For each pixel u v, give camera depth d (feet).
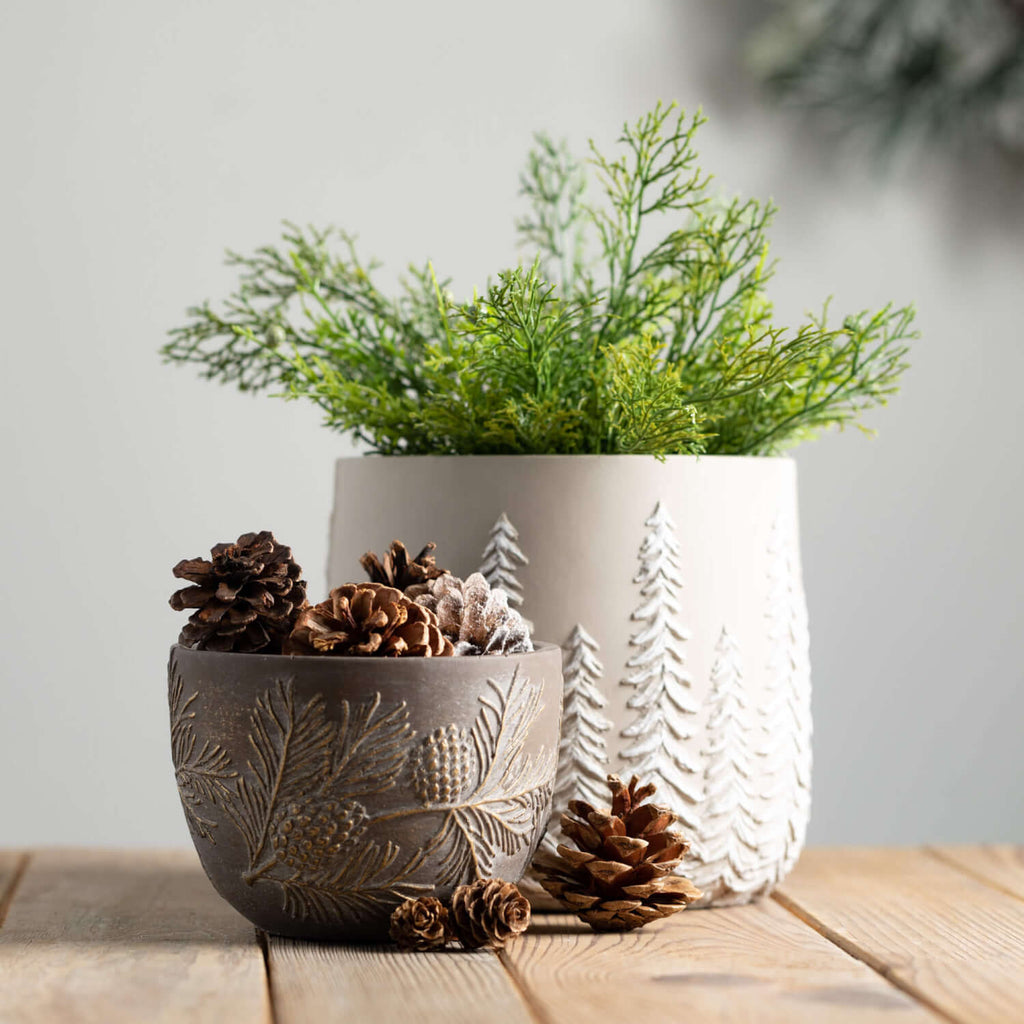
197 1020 2.68
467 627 2.96
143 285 5.38
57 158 5.32
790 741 3.21
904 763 5.92
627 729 3.10
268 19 5.39
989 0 5.88
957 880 3.39
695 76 5.65
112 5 5.32
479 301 3.02
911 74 5.84
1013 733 5.96
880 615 5.89
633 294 3.56
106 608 5.43
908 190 5.87
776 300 5.79
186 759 2.93
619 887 3.01
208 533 5.46
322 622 2.87
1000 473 5.94
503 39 5.49
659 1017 2.69
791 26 5.72
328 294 3.50
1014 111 5.93
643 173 3.25
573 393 3.21
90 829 5.47
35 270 5.33
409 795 2.84
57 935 3.04
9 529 5.36
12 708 5.41
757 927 3.09
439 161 5.45
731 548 3.15
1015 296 5.95
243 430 5.46
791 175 5.77
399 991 2.77
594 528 3.10
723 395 3.13
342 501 3.29
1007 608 5.95
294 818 2.85
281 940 2.97
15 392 5.34
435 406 3.18
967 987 2.81
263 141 5.40
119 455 5.40
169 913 3.17
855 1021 2.68
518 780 2.91
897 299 5.86
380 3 5.44
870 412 5.87
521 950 2.94
